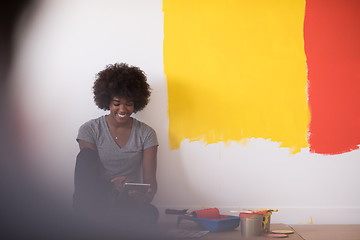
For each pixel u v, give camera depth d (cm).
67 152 299
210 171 302
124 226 240
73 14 301
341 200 299
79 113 300
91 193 238
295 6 302
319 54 301
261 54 303
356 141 299
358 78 300
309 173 300
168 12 303
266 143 301
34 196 294
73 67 300
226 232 254
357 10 301
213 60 303
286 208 299
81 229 226
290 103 302
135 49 302
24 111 298
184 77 303
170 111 303
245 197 300
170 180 301
